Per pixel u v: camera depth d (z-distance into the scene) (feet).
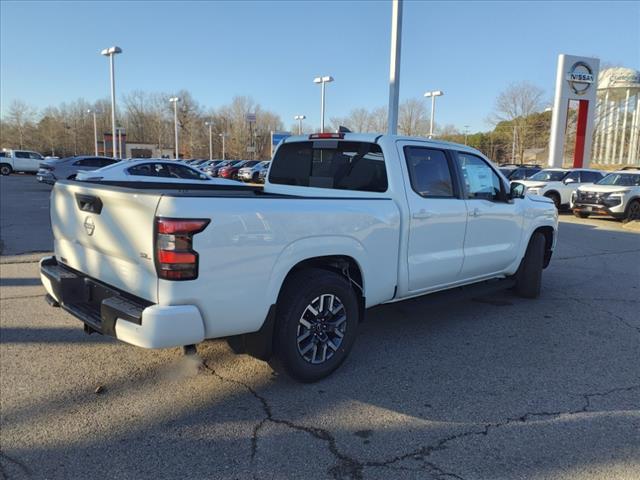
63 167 73.61
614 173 57.47
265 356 12.12
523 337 16.58
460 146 17.25
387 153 14.76
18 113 353.10
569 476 9.12
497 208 18.21
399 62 44.24
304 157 17.19
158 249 9.80
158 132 353.10
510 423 10.99
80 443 10.00
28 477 8.95
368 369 13.76
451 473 9.18
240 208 10.60
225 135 317.22
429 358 14.62
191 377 13.06
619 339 16.52
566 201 63.98
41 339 15.49
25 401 11.66
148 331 9.66
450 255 16.29
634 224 49.08
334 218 12.44
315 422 10.93
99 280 11.80
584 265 29.43
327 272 12.62
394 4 43.32
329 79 130.52
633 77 192.75
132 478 8.95
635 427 10.88
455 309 19.76
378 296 14.14
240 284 10.67
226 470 9.21
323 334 12.72
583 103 103.55
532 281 21.07
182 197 9.88
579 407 11.76
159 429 10.57
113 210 10.84
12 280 22.63
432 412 11.44
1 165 143.84
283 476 9.05
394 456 9.71
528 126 205.67
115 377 12.98
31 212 49.14
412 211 14.67
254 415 11.19
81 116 373.40
